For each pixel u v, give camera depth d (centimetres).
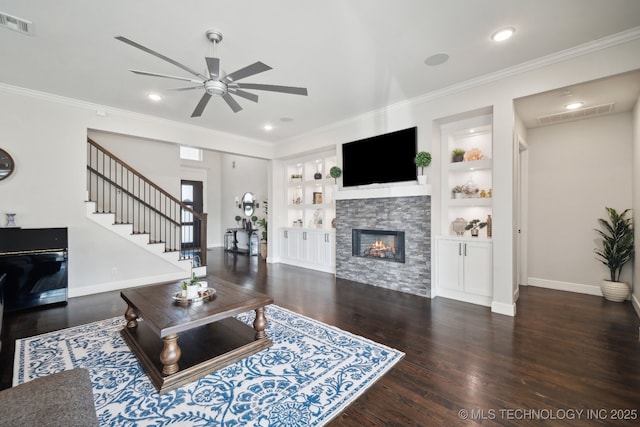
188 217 980
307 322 326
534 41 279
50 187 408
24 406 118
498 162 350
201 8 231
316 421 175
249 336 275
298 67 329
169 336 211
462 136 440
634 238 378
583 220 438
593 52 286
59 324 325
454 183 448
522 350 259
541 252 474
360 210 505
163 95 404
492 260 366
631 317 335
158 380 208
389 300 406
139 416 179
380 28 259
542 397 195
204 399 195
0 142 374
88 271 441
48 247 382
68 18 242
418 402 192
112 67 326
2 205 376
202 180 1020
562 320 328
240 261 730
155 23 250
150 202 554
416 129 425
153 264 509
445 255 417
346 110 470
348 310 366
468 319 333
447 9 234
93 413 121
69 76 348
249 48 290
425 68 333
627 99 361
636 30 260
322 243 609
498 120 348
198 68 328
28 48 286
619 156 411
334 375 222
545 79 314
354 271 517
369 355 252
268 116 497
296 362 241
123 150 526
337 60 314
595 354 251
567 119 436
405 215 442
